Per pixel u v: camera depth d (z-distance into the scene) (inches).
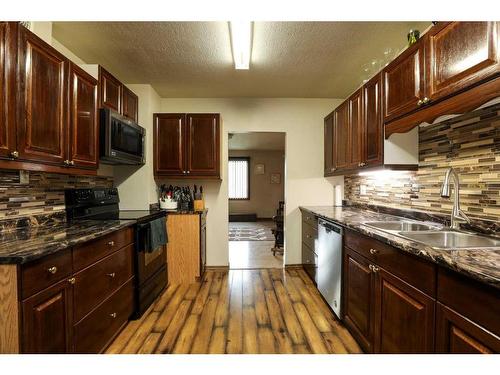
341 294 86.1
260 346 75.3
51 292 51.7
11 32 54.2
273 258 166.9
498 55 44.5
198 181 146.9
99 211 105.1
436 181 78.3
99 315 68.6
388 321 58.9
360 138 98.8
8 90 53.6
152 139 130.7
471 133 66.2
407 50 69.0
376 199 115.2
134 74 115.7
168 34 85.5
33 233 64.2
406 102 70.0
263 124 148.7
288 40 89.0
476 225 63.0
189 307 99.7
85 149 79.3
